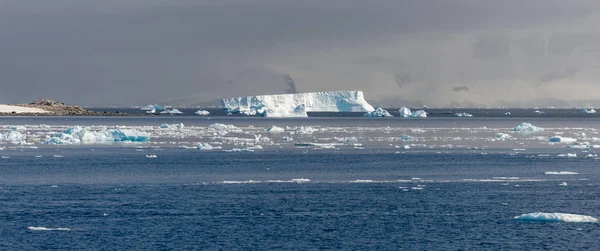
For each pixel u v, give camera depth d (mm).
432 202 158000
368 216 141875
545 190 175625
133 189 176375
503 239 121812
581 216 135125
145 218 138375
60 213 142500
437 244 119438
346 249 116688
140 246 117125
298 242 120812
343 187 182000
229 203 155375
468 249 116062
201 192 171375
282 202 157250
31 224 132125
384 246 118500
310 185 185875
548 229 128000
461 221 136625
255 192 171750
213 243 119750
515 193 171125
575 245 117125
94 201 157125
